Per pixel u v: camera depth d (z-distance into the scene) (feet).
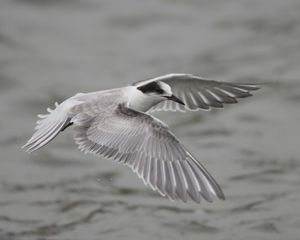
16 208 46.39
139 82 34.63
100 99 32.19
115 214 45.47
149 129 30.68
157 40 68.33
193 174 29.94
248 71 62.39
